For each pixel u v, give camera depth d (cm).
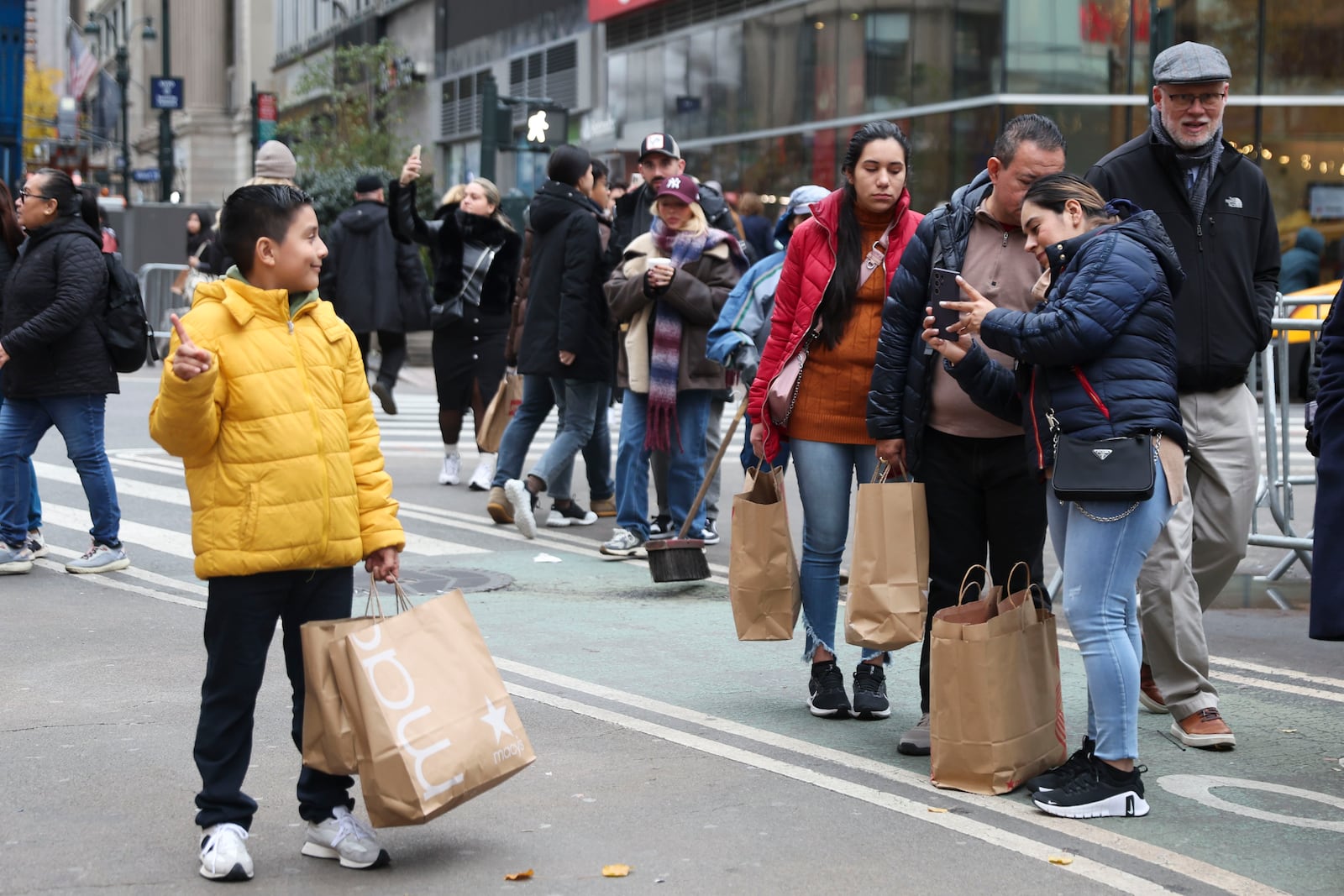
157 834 802
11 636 1241
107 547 1523
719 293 1555
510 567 1588
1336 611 816
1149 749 982
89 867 754
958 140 4031
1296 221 3950
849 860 772
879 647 927
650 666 1177
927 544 945
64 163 7862
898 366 956
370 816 718
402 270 2288
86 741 962
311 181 5059
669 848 786
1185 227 1029
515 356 1994
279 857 773
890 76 4312
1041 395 841
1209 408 1042
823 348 1027
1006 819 836
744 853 780
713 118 5303
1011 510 948
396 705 714
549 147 3953
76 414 1488
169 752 940
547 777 901
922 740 953
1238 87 3922
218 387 716
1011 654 873
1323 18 3925
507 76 6894
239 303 725
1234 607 1413
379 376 2448
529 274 1917
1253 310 1039
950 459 955
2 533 1502
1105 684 841
